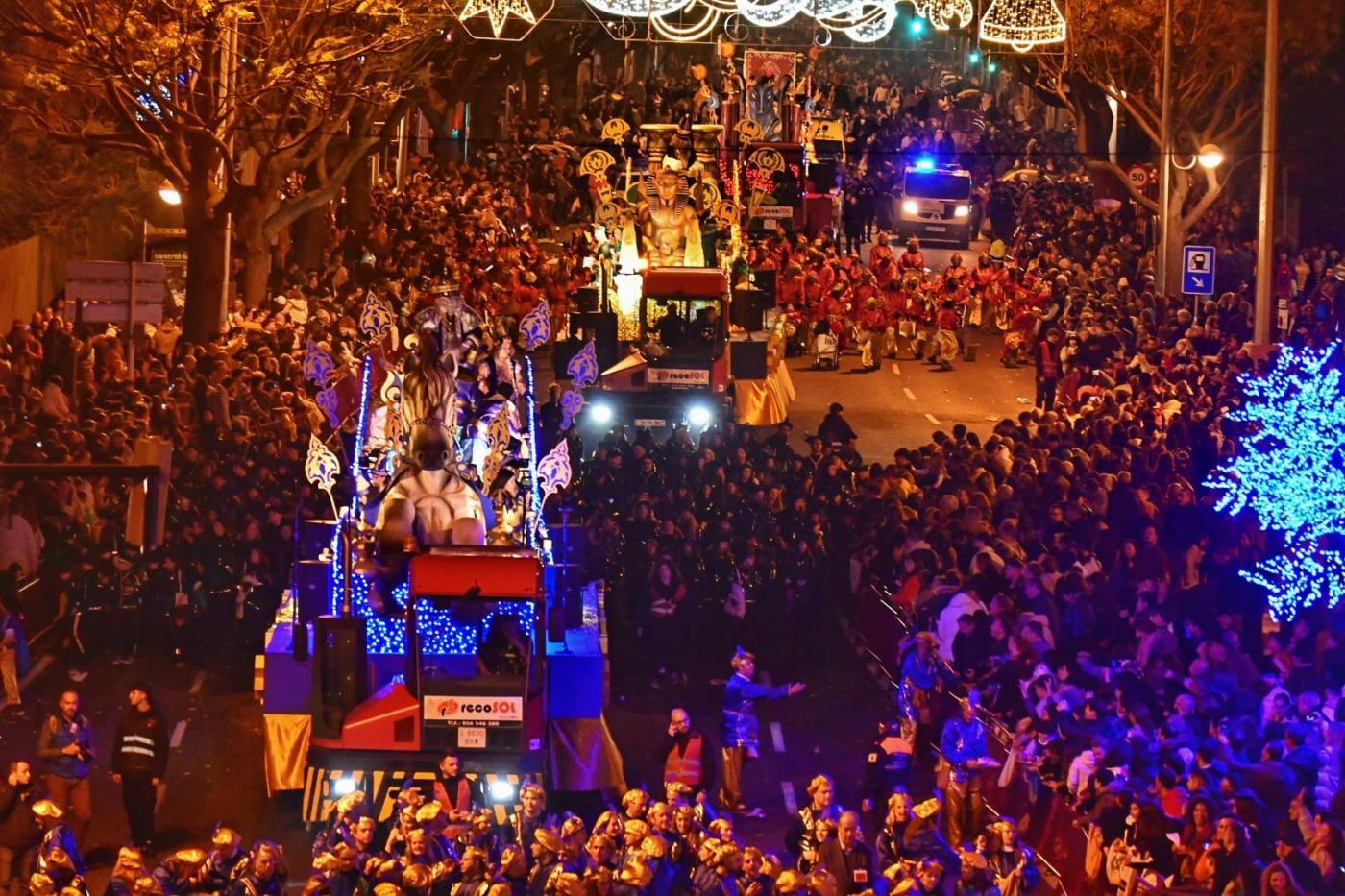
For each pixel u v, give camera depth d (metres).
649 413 69.56
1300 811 33.25
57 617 48.09
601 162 74.31
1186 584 52.19
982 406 80.50
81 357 64.25
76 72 70.44
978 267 98.00
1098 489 54.09
